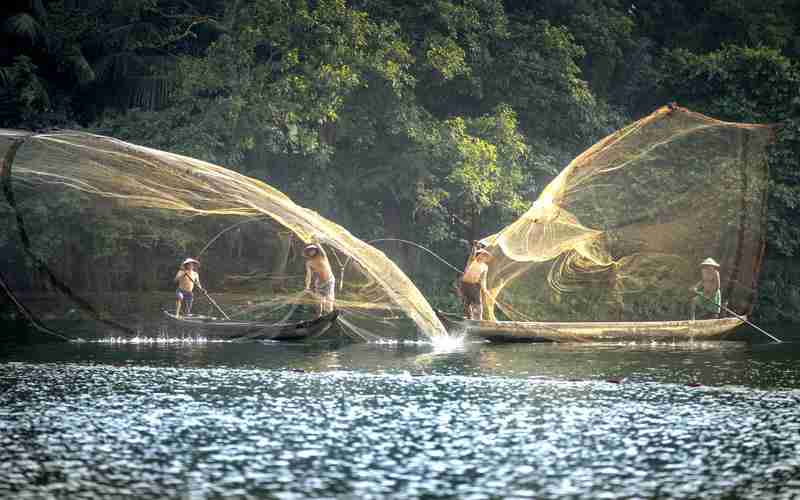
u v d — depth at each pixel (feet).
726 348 209.26
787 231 352.08
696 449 102.83
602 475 92.53
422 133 321.32
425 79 351.67
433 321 218.18
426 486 88.53
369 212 350.64
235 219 271.69
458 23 339.98
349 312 239.50
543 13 398.01
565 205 238.27
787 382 150.41
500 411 122.83
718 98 366.63
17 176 239.50
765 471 94.43
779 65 358.02
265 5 293.43
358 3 335.26
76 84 338.34
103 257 266.16
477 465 95.91
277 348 198.70
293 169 330.75
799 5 431.43
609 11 411.34
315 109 293.84
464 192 319.47
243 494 85.76
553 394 136.46
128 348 196.44
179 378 149.38
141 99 330.95
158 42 329.72
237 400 129.59
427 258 360.28
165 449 101.60
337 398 131.85
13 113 313.12
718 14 432.66
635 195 242.58
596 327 221.46
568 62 359.66
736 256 248.32
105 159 212.84
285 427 112.37
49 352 187.01
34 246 265.54
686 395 136.26
